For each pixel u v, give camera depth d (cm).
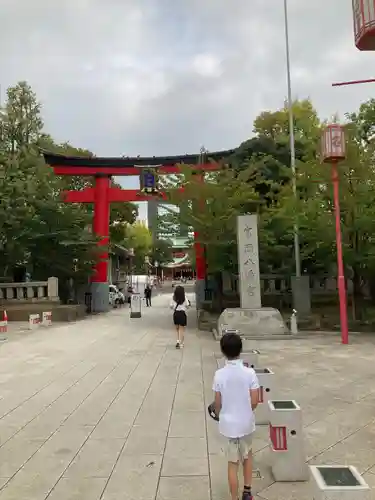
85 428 676
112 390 901
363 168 1667
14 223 2358
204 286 2816
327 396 812
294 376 978
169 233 2694
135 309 3023
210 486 478
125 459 556
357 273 1847
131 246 6700
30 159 2644
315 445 581
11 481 502
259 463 536
